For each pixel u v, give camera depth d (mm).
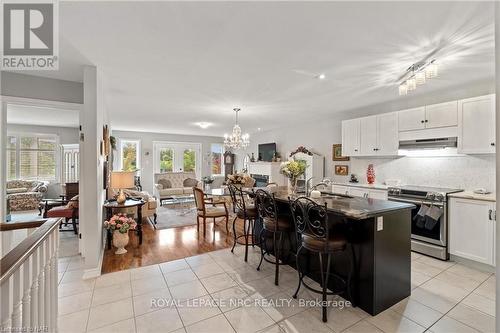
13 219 5395
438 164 3775
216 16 1774
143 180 8531
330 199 2678
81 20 1826
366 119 4402
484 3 1605
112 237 3461
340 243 2027
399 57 2447
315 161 5719
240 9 1689
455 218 3076
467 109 3162
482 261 2838
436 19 1800
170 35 2045
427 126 3551
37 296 1267
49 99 3080
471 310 2115
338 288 2359
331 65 2660
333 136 5625
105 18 1798
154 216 5098
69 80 3178
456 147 3256
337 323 1947
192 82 3230
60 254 3395
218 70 2814
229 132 8453
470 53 2354
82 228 3316
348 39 2100
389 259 2146
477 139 3074
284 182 6992
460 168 3543
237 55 2420
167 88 3486
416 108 3684
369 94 3758
